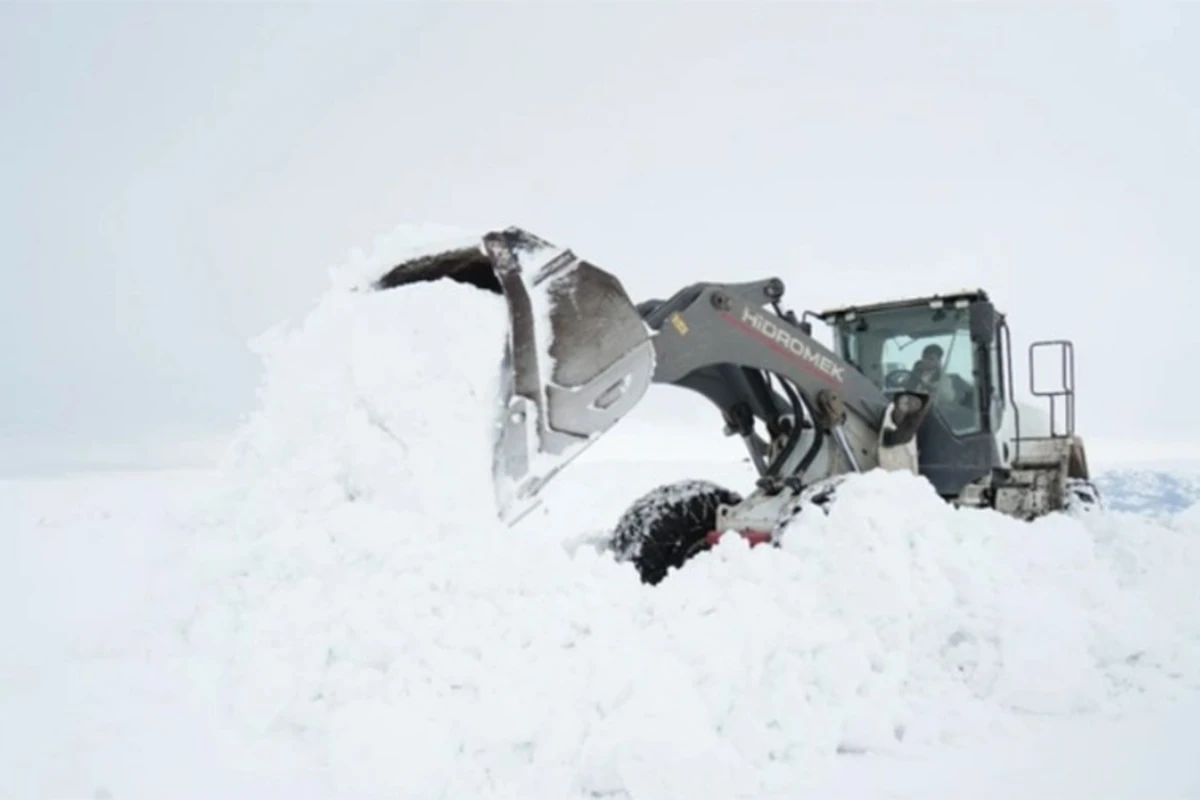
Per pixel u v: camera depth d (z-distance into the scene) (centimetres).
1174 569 432
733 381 535
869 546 350
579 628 277
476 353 316
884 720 275
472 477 294
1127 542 471
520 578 280
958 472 552
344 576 265
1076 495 630
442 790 215
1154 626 364
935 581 346
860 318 641
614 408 349
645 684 247
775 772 246
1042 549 384
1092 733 293
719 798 225
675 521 534
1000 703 314
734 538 369
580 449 339
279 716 233
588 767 227
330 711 233
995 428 582
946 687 318
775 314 479
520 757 231
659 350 423
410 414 296
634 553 521
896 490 386
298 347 333
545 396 329
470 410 305
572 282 344
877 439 513
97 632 294
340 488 287
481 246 339
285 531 272
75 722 230
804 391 484
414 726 220
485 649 249
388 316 325
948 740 285
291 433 310
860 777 251
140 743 221
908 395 507
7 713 235
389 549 268
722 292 450
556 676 250
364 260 359
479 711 230
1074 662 317
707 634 282
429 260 354
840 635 307
